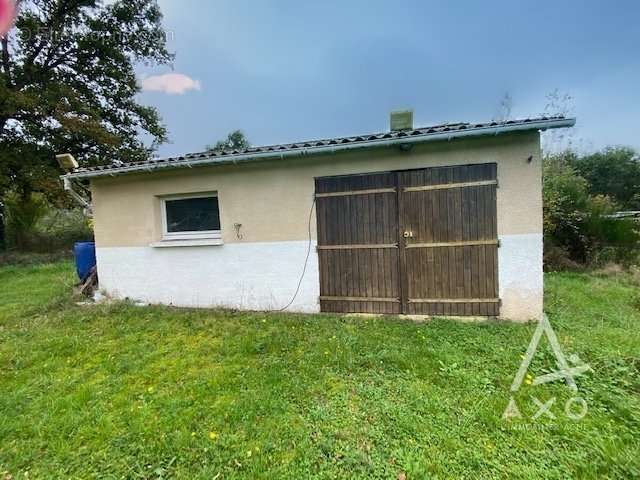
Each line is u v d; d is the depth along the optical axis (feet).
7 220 48.29
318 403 8.36
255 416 7.89
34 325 15.19
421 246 14.43
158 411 8.26
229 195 16.94
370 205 14.96
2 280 28.27
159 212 18.58
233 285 17.26
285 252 16.34
